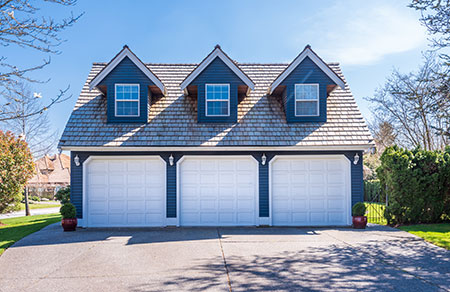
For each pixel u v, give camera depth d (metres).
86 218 12.65
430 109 11.15
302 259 7.93
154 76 13.29
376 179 25.25
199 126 13.26
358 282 6.34
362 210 12.32
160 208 12.91
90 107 13.76
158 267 7.38
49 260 8.02
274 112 13.97
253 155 13.02
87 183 12.80
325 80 13.64
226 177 13.08
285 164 13.16
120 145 12.34
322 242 9.78
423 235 10.50
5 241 10.18
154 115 13.65
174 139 12.68
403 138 26.78
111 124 13.14
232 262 7.71
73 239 10.40
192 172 13.06
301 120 13.53
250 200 13.02
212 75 13.51
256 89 15.05
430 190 12.71
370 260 7.84
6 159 16.67
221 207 13.00
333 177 13.13
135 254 8.50
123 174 12.95
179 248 9.11
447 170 12.77
